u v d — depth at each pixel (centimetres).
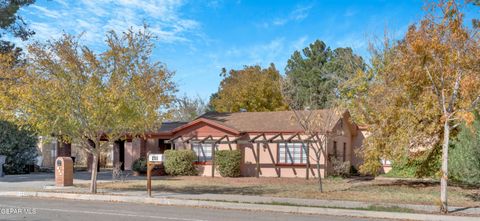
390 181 2614
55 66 1817
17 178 2750
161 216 1341
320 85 4522
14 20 3284
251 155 3052
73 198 1875
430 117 1856
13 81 1908
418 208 1566
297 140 2823
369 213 1457
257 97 4541
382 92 1988
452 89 1468
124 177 2844
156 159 1803
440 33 1400
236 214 1439
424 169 2272
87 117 1866
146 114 1944
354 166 3347
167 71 2186
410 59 1453
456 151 2031
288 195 1906
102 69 1867
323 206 1590
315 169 2864
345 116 3170
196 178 2822
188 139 3125
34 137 3250
